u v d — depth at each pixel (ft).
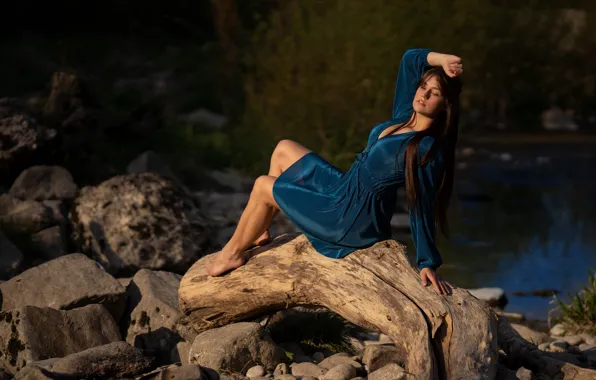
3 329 18.30
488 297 26.50
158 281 21.25
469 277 29.25
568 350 21.18
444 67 16.93
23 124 31.53
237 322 19.43
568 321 24.34
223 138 43.88
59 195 30.01
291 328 20.20
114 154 37.37
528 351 18.49
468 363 16.11
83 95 37.88
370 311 17.16
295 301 18.35
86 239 26.78
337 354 19.33
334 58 43.65
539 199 41.98
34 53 67.00
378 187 17.25
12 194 29.55
